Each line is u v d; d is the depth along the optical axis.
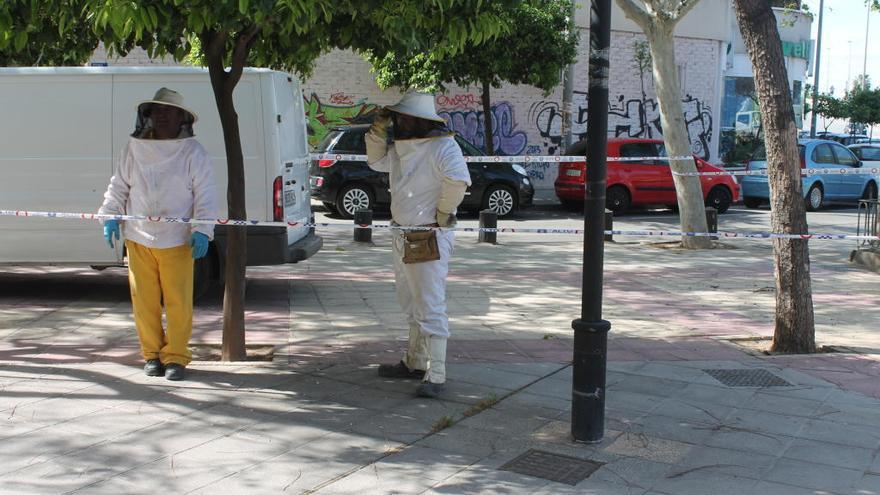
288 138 8.59
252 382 5.67
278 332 7.29
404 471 4.30
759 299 9.45
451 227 5.41
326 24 5.85
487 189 17.03
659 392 5.70
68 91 8.01
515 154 22.64
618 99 23.75
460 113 22.05
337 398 5.40
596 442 4.73
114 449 4.46
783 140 6.72
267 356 6.47
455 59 16.81
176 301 5.59
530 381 5.88
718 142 25.70
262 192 8.17
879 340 7.45
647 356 6.70
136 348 6.58
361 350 6.67
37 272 10.00
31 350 6.48
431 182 5.34
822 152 20.69
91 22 5.23
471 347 6.88
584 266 4.66
